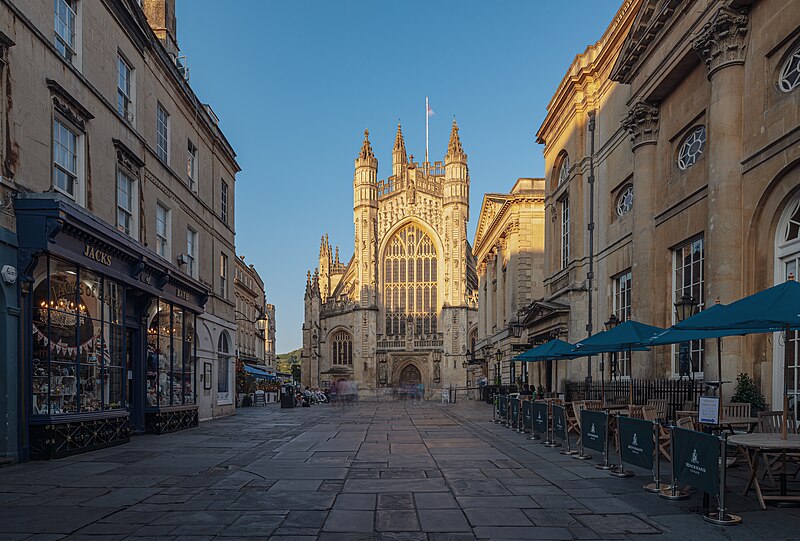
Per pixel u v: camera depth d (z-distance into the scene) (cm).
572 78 2328
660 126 1642
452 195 6738
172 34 2412
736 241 1184
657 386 1476
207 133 2467
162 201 1931
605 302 2105
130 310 1616
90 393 1302
